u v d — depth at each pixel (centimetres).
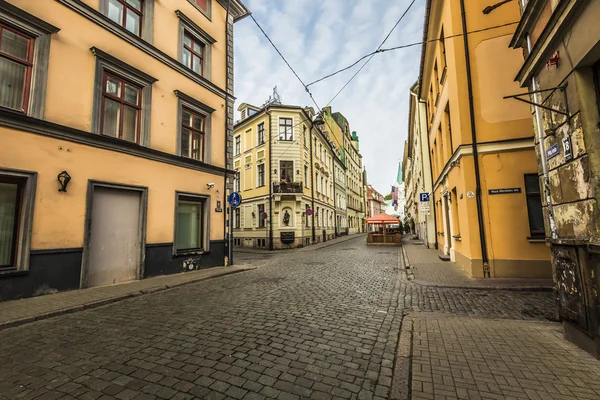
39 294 659
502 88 831
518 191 791
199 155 1158
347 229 4281
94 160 783
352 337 404
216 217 1188
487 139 827
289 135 2339
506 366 307
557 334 391
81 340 409
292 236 2184
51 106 706
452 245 1135
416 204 3138
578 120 335
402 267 1087
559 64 367
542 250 764
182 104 1077
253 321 476
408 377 294
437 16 1082
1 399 266
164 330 441
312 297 638
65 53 742
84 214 750
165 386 284
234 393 270
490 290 681
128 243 875
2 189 633
